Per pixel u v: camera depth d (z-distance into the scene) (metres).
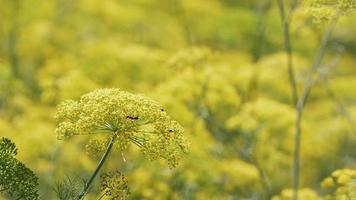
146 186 12.88
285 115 14.90
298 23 14.44
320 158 18.25
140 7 22.69
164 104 13.93
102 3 21.77
